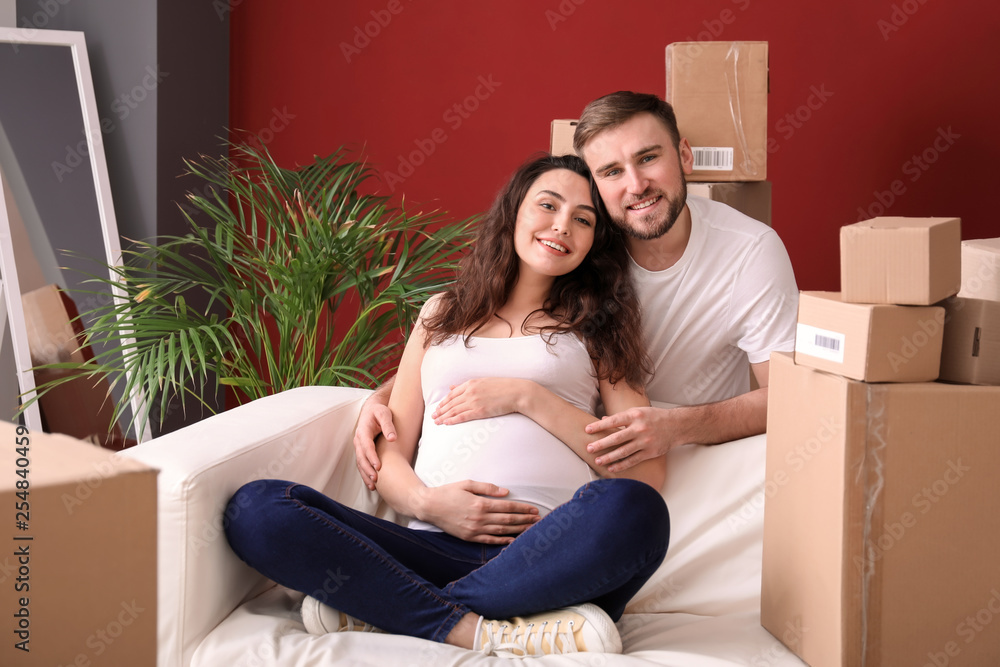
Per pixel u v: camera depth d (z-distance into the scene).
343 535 1.47
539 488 1.67
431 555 1.60
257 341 2.59
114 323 2.41
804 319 1.44
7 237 2.88
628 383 1.83
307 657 1.36
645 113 1.84
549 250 1.79
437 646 1.39
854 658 1.33
